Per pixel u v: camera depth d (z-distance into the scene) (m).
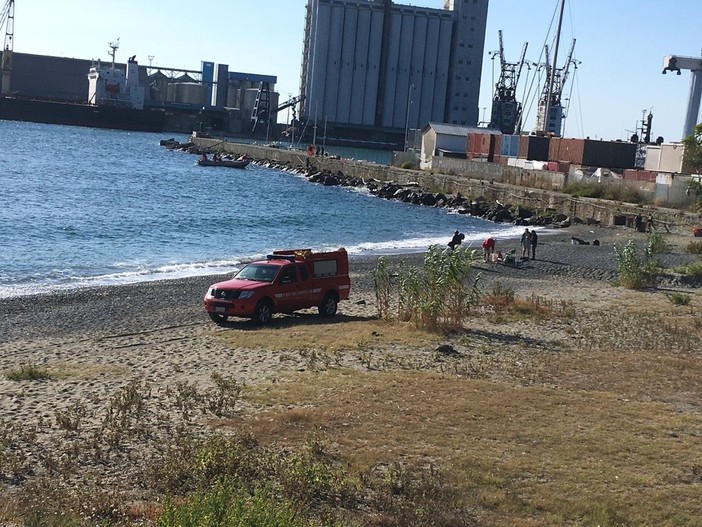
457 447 13.68
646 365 20.67
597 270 42.31
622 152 98.00
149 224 58.91
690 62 100.19
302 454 12.73
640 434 14.70
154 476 12.08
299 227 62.34
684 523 10.92
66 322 26.53
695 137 64.56
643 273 36.84
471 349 22.36
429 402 16.28
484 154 113.00
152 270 38.94
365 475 12.24
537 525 10.72
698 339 24.88
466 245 52.91
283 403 16.41
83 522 10.16
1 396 16.92
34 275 36.28
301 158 139.25
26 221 56.06
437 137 120.69
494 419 15.26
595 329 25.97
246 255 46.25
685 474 12.82
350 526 10.38
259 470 12.20
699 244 51.47
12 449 13.39
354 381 18.17
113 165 127.25
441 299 25.14
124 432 14.36
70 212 63.69
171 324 26.58
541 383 18.64
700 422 15.66
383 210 79.88
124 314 28.08
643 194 76.19
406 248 52.19
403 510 11.02
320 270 28.28
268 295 26.52
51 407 16.20
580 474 12.59
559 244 54.62
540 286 36.28
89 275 37.06
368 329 24.89
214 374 18.70
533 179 89.69
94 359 21.09
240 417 15.38
